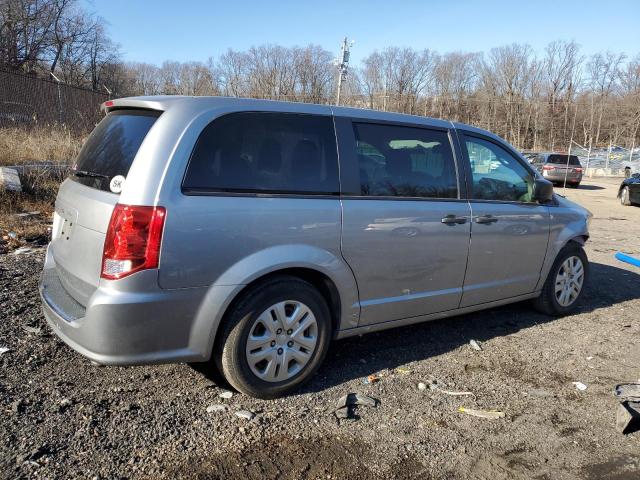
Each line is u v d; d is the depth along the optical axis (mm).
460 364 4070
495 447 3000
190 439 2869
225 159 3113
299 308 3359
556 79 78125
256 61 62250
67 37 38438
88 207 3049
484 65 78375
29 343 3859
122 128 3344
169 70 63625
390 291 3822
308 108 3535
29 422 2904
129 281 2809
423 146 4078
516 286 4781
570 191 24266
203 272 2973
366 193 3652
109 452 2707
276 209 3207
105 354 2859
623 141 71188
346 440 2969
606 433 3205
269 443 2887
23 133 11438
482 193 4414
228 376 3217
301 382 3447
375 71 70438
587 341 4664
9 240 6789
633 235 10883
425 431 3111
